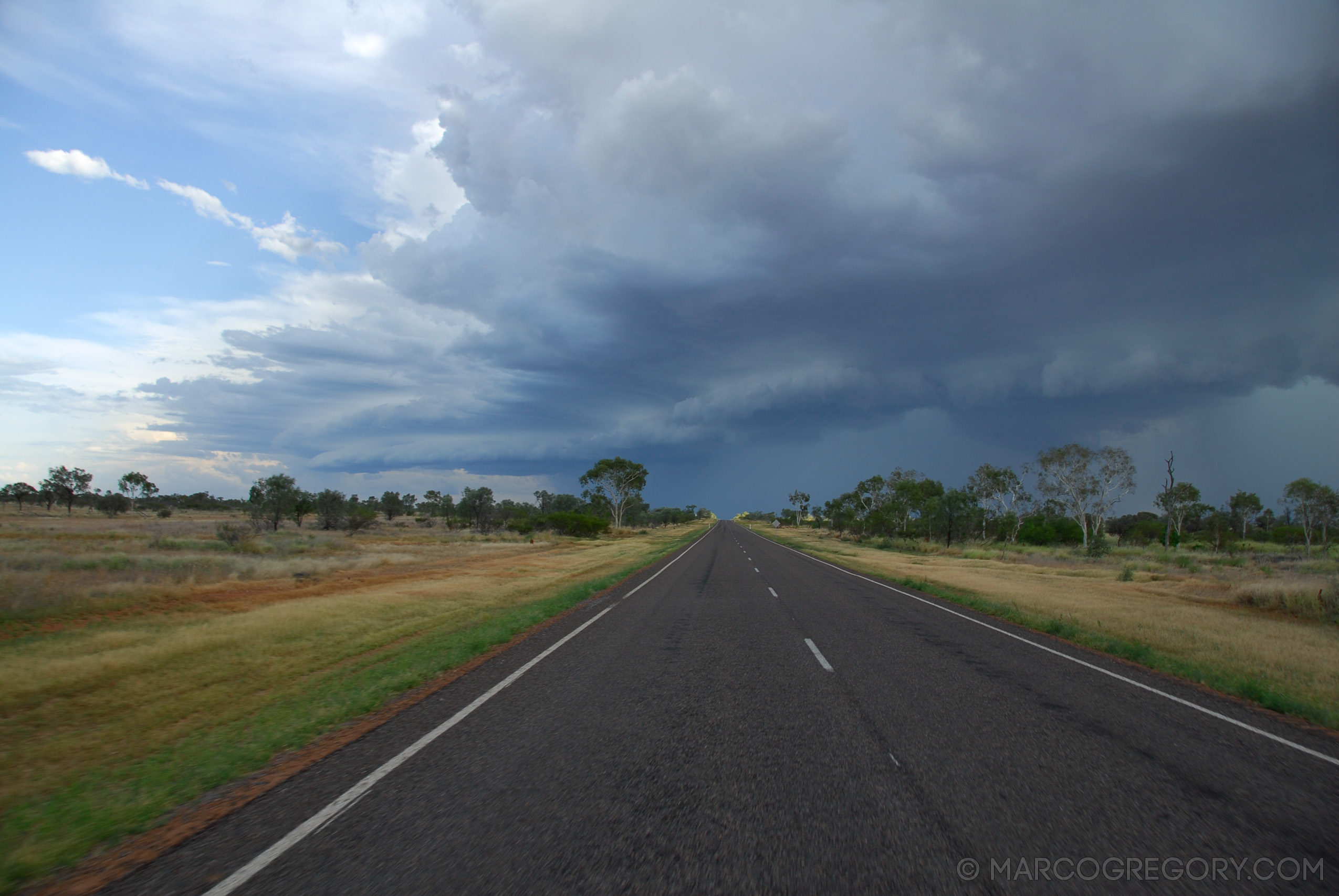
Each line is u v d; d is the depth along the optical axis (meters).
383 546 38.31
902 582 21.53
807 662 8.74
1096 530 59.16
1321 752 5.46
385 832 3.78
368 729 5.87
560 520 66.75
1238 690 7.65
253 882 3.27
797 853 3.51
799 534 94.12
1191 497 65.88
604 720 6.08
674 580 21.64
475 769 4.81
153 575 17.73
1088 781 4.63
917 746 5.34
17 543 25.42
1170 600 18.66
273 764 5.01
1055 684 7.67
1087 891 3.18
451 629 11.69
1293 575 24.78
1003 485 67.81
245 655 9.37
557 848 3.57
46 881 3.34
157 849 3.64
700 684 7.52
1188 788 4.54
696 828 3.81
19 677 7.88
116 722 6.43
